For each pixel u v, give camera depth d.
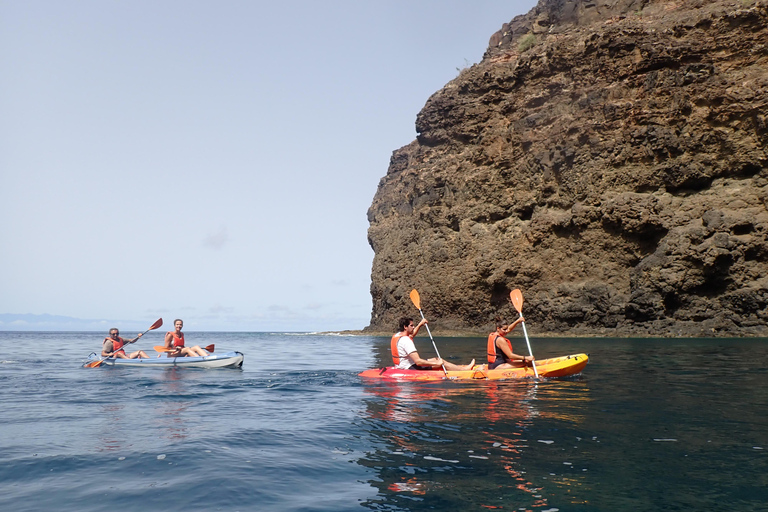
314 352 21.61
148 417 6.34
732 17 30.19
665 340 24.80
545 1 42.59
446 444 4.94
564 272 34.19
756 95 28.64
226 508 3.38
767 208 27.66
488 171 39.53
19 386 9.40
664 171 30.80
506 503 3.45
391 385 9.33
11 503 3.45
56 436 5.31
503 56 42.00
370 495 3.61
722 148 29.59
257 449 4.79
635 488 3.73
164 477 3.99
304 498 3.56
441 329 39.94
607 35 34.38
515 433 5.36
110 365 13.76
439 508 3.37
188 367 13.20
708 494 3.61
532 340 27.00
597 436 5.21
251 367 13.57
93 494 3.63
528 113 38.12
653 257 29.72
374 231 52.34
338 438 5.21
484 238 38.53
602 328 31.47
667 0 35.44
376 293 48.44
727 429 5.51
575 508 3.37
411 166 49.34
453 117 43.72
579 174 33.62
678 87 31.11
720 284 28.11
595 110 33.81
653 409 6.64
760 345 20.23
